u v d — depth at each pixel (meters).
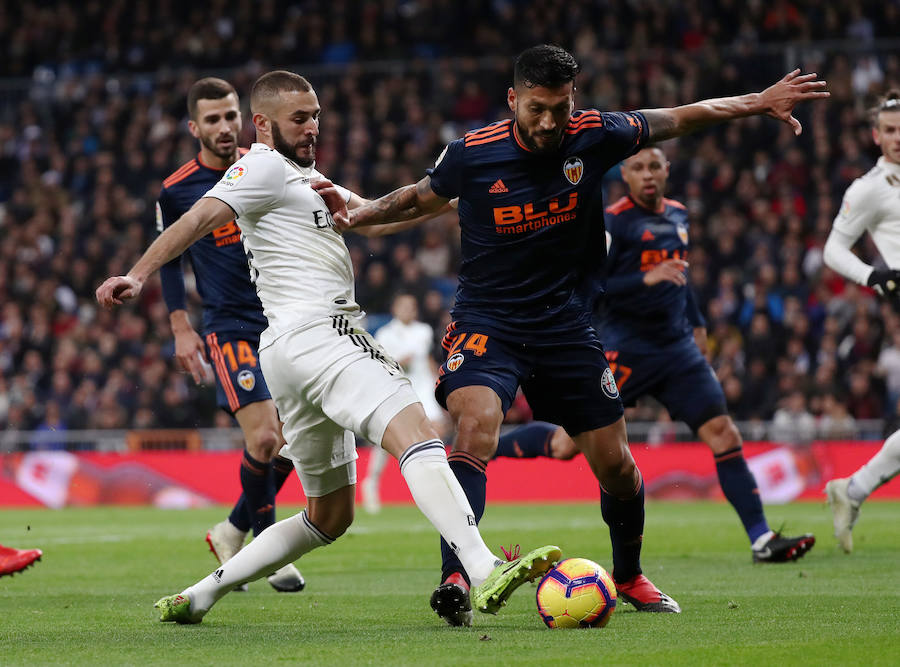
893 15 75.81
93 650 14.77
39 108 85.81
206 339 24.84
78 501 59.94
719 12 78.69
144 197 78.50
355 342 16.20
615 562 18.77
